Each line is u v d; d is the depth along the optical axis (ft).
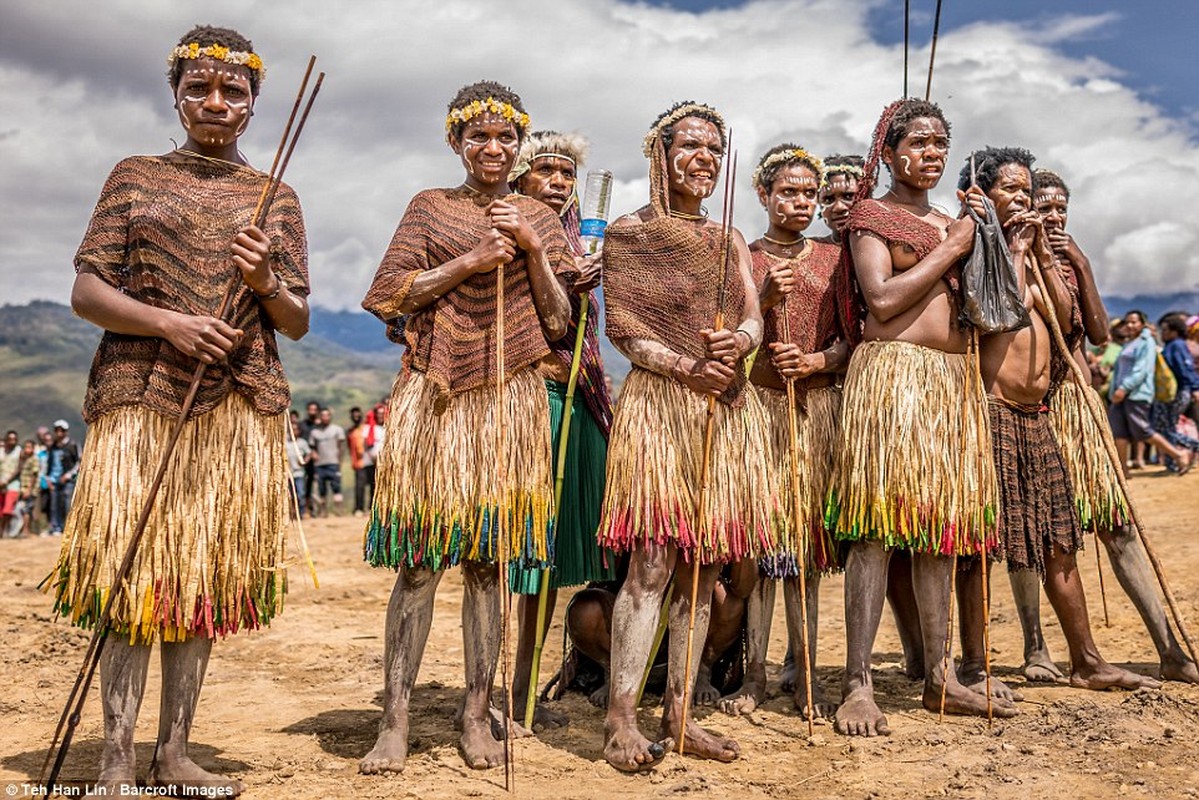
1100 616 22.52
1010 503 17.13
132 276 12.52
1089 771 13.44
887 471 15.56
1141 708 15.98
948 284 16.11
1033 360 17.30
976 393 15.97
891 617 24.53
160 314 12.13
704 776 13.50
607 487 14.57
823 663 20.53
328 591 29.43
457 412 13.98
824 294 17.54
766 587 17.13
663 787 13.17
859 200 16.84
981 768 13.60
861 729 15.28
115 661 12.19
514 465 13.97
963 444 15.65
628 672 14.16
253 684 18.98
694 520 14.19
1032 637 18.69
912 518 15.39
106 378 12.34
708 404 14.33
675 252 14.60
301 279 13.23
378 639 23.08
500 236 13.85
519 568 14.60
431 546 13.64
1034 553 17.21
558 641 22.47
